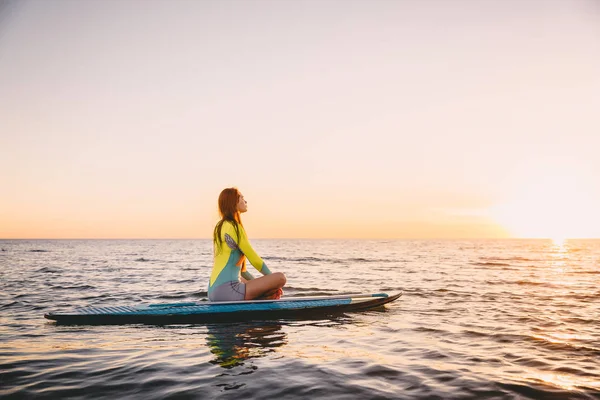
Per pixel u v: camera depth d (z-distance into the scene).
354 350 3.80
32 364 3.33
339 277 12.12
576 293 8.25
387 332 4.59
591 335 4.48
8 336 4.38
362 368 3.23
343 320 5.28
